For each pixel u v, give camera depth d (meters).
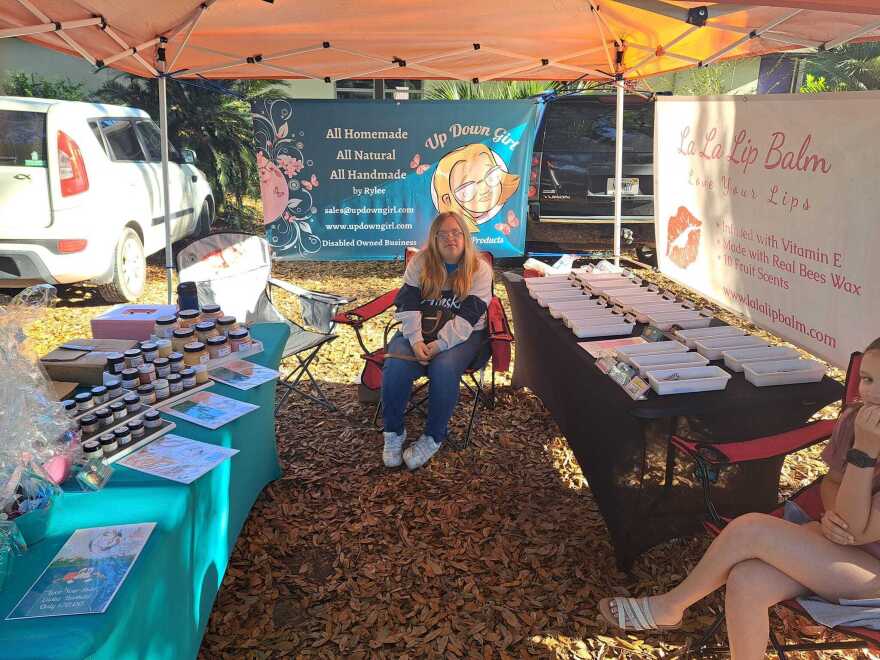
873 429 1.91
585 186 7.09
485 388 4.73
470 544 3.04
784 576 2.01
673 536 2.83
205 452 2.18
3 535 1.53
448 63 5.35
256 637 2.50
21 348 1.81
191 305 3.28
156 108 9.91
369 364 3.90
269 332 3.49
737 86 11.77
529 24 4.50
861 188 3.02
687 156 4.64
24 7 3.13
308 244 6.86
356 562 2.93
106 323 3.04
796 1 2.35
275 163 6.63
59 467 1.87
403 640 2.49
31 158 5.75
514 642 2.48
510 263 8.35
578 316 3.50
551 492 3.47
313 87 11.38
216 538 2.28
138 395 2.41
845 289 3.18
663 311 3.46
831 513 2.02
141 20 3.85
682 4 3.18
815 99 3.29
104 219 6.15
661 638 2.50
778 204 3.64
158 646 1.68
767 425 2.70
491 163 6.71
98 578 1.53
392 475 3.62
